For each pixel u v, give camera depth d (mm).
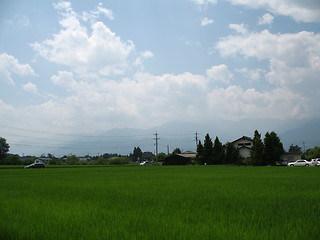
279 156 65812
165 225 6852
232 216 7746
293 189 14359
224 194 12555
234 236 5816
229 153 75875
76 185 18750
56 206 9922
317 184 17000
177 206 9609
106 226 6859
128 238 5816
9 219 7805
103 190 15156
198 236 5855
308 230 6105
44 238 6012
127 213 8445
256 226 6598
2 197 12672
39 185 19109
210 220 7320
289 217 7492
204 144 77562
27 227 6895
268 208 8875
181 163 88375
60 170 48531
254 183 18219
